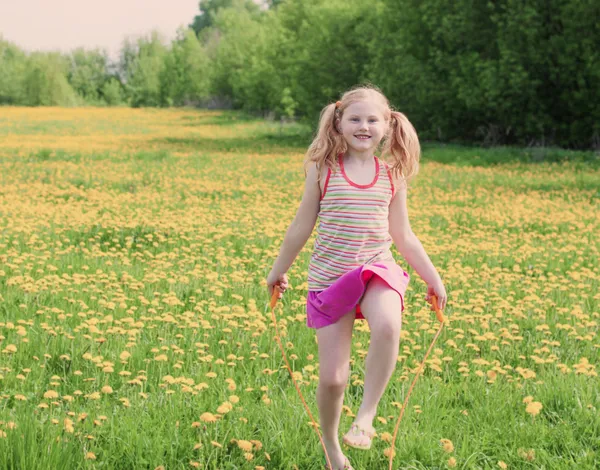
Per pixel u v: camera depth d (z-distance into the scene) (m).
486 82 24.88
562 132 26.59
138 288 6.33
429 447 3.30
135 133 40.84
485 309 5.93
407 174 3.14
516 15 24.20
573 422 3.61
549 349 4.83
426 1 27.64
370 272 2.84
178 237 9.38
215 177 17.55
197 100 94.25
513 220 11.19
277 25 50.50
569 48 23.66
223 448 3.23
